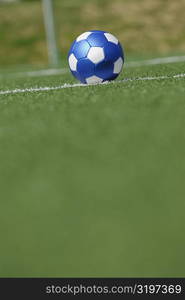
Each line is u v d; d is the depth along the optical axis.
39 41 27.08
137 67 12.44
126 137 3.69
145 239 2.06
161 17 28.48
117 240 2.07
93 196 2.56
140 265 1.89
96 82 7.30
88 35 7.21
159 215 2.29
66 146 3.57
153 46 26.64
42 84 9.10
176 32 27.53
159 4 29.39
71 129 4.10
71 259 1.97
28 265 1.97
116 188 2.65
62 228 2.23
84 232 2.17
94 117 4.54
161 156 3.16
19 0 31.34
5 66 25.36
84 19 28.52
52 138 3.85
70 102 5.66
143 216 2.28
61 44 26.84
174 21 28.22
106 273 1.87
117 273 1.86
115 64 7.21
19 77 13.04
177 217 2.26
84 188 2.68
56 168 3.07
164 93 5.73
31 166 3.16
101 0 29.98
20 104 5.94
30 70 16.64
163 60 15.17
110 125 4.13
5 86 9.51
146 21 28.22
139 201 2.45
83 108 5.11
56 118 4.67
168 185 2.65
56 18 28.67
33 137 3.95
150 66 12.34
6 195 2.68
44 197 2.60
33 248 2.08
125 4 29.47
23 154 3.46
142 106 4.93
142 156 3.18
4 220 2.37
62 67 16.50
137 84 6.91
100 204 2.45
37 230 2.23
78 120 4.46
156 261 1.91
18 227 2.28
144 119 4.26
